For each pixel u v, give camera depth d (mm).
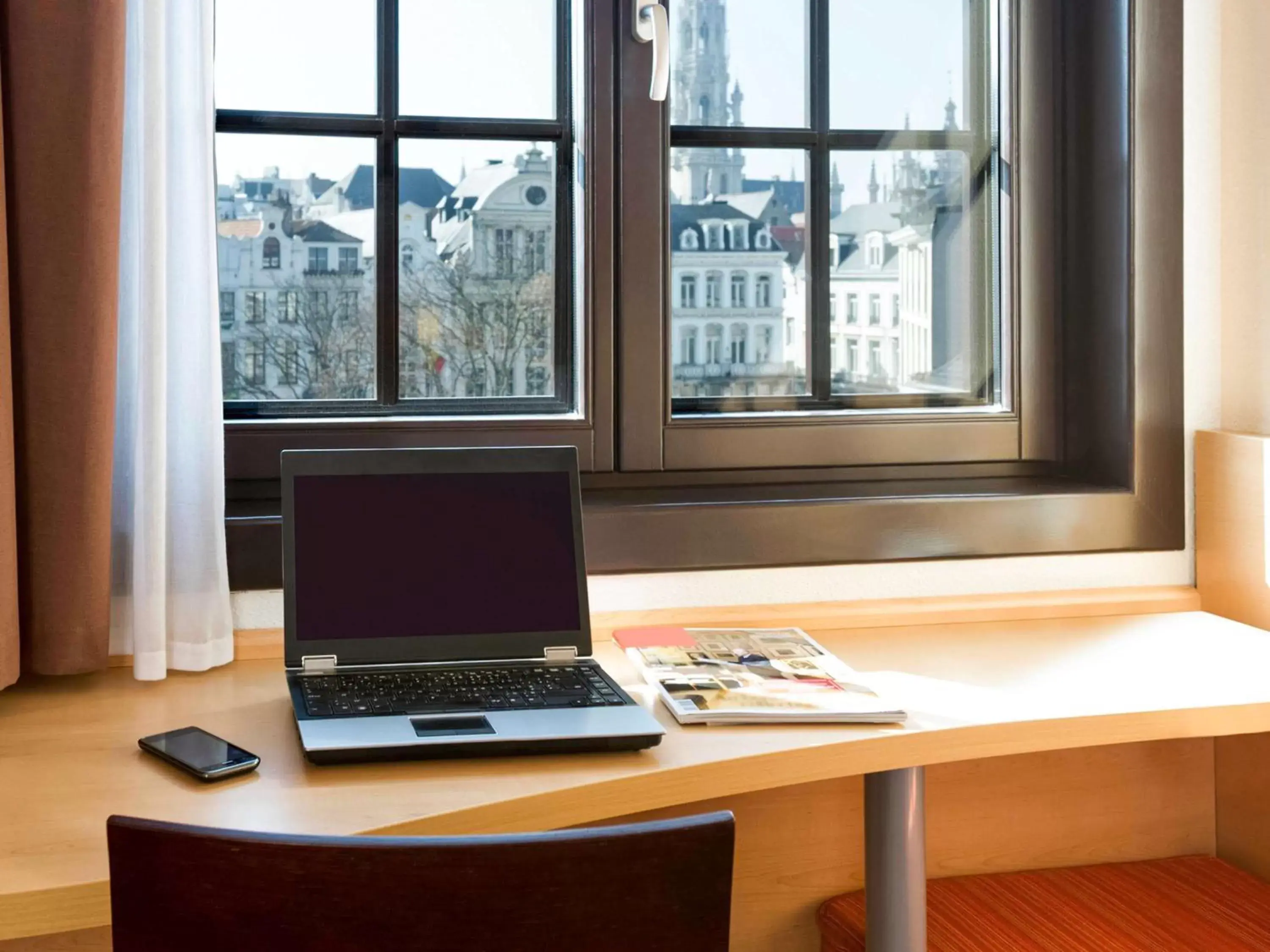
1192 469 1664
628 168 1586
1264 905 1469
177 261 1282
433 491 1271
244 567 1386
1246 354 1637
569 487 1303
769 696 1175
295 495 1235
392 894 678
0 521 1146
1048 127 1725
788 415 1665
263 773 995
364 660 1204
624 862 697
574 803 968
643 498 1583
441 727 1050
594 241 1579
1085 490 1662
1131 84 1610
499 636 1235
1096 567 1649
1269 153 1583
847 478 1700
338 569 1224
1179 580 1678
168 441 1286
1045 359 1744
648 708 1180
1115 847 1713
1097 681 1273
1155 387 1637
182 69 1272
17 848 844
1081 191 1719
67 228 1169
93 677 1286
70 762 1019
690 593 1527
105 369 1194
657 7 1541
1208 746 1728
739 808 1583
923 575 1598
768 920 1612
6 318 1140
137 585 1238
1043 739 1146
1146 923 1414
